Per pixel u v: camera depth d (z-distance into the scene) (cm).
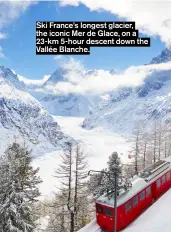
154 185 3070
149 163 5953
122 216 2531
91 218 4181
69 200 3366
